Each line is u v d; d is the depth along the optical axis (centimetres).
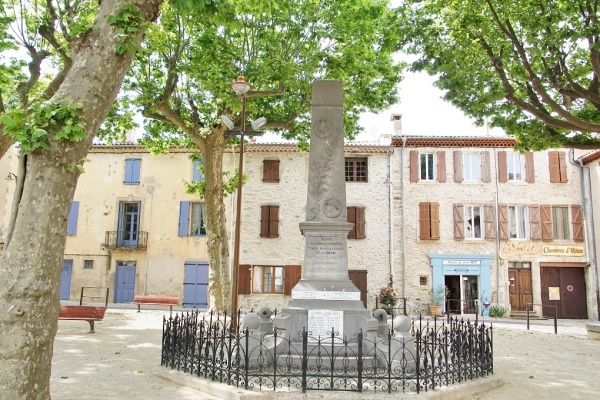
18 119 480
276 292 2470
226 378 693
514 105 1369
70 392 666
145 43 1529
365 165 2584
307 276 888
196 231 2598
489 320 2156
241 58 1538
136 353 1009
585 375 875
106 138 1927
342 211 923
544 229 2478
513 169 2555
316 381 675
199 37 1509
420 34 1222
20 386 452
